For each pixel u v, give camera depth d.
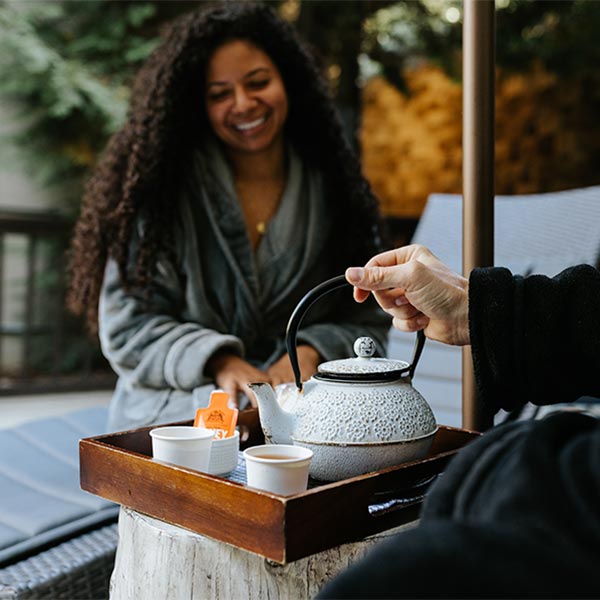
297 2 4.38
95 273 1.74
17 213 4.12
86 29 4.54
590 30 4.14
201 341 1.49
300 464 0.73
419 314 0.93
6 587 1.10
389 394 0.82
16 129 4.44
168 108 1.63
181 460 0.80
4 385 3.71
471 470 0.49
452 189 4.42
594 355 0.82
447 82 4.35
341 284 0.88
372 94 4.56
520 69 4.20
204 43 1.62
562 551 0.38
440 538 0.40
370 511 0.75
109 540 1.26
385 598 0.38
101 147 4.41
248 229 1.72
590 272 0.85
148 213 1.60
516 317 0.82
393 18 4.25
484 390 0.85
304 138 1.79
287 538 0.65
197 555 0.77
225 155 1.72
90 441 0.87
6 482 1.49
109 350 1.59
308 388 0.85
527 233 2.24
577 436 0.49
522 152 4.41
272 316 1.68
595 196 2.20
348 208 1.77
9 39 4.15
